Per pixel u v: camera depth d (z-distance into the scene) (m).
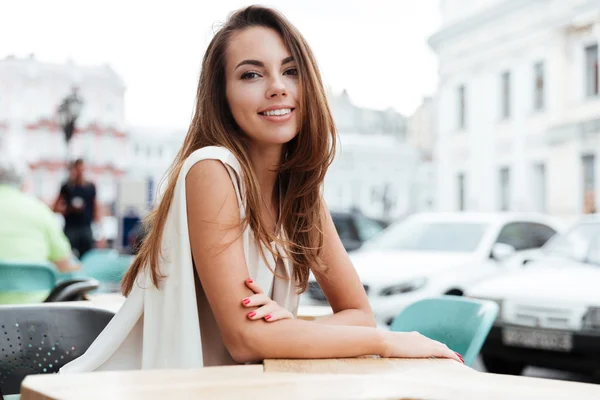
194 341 1.41
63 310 1.90
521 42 21.14
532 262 5.84
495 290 5.10
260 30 1.59
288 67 1.61
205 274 1.41
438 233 7.25
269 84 1.57
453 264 6.44
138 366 1.55
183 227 1.44
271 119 1.57
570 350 4.66
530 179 20.86
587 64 19.28
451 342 2.19
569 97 19.62
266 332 1.34
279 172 1.71
